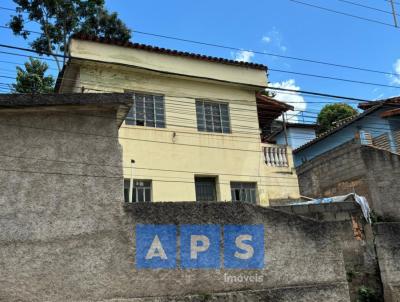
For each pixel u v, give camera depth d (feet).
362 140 60.70
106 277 25.27
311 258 29.86
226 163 50.52
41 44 72.13
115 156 27.66
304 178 68.54
